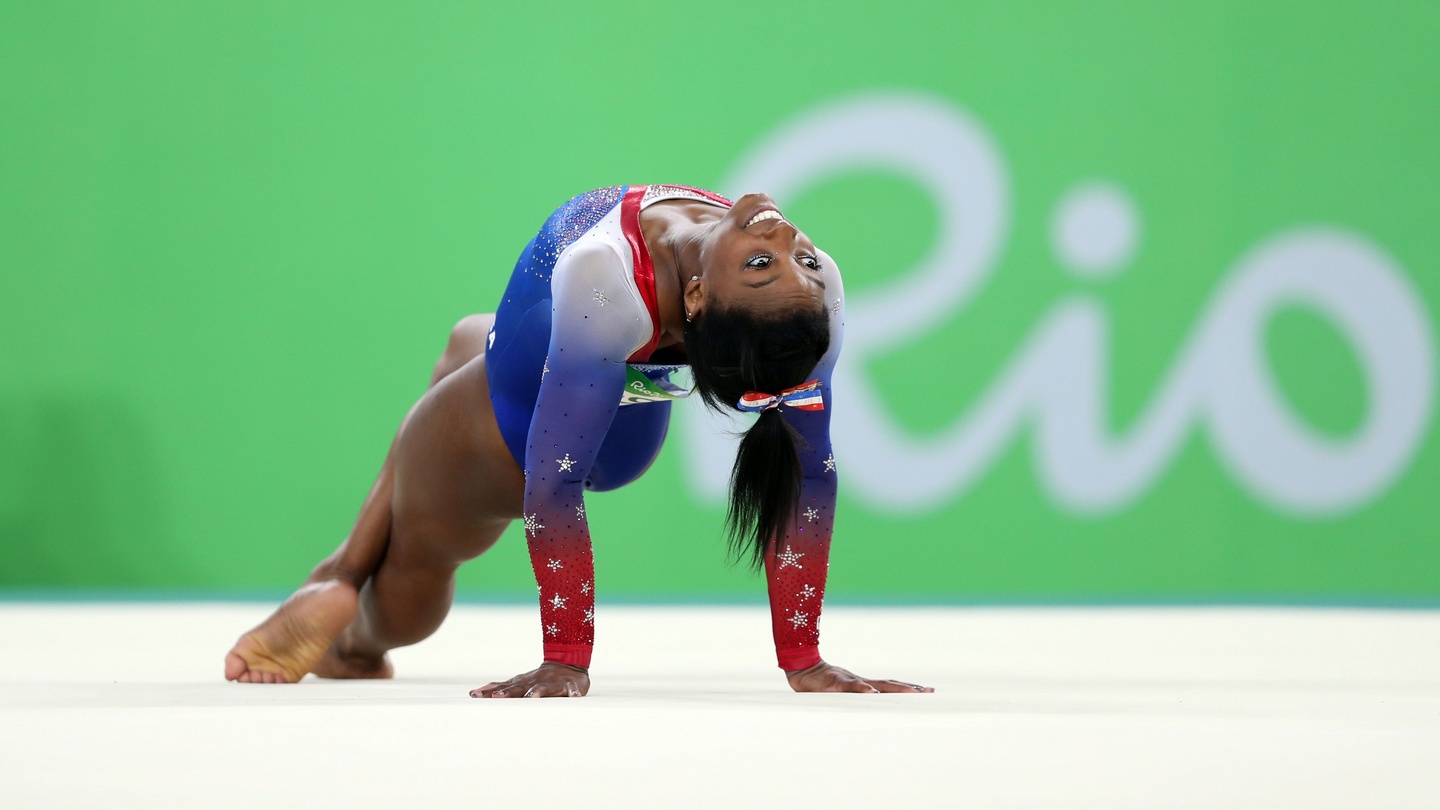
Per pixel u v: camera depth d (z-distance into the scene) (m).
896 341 34.56
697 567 33.94
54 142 34.72
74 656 15.26
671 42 35.06
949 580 34.28
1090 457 34.62
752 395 9.68
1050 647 17.89
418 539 12.52
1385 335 35.12
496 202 34.91
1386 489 34.94
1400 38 35.38
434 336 34.75
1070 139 35.00
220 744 6.68
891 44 35.00
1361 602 32.41
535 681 9.95
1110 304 34.84
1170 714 8.32
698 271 9.90
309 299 34.62
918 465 34.38
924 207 34.81
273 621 12.30
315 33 34.81
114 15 34.78
